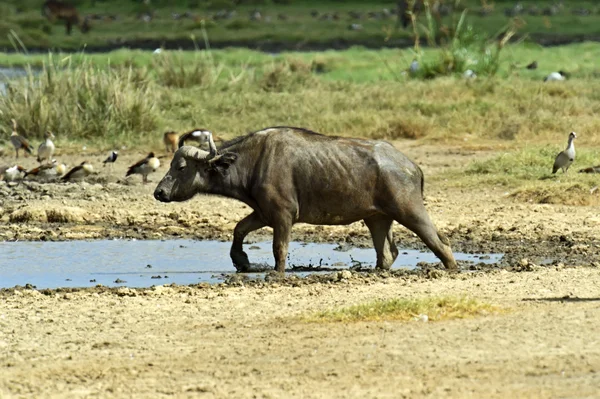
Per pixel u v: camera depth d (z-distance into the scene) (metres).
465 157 74.38
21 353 28.64
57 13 186.38
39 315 33.19
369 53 152.75
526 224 50.78
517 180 61.78
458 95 95.88
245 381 25.48
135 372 26.55
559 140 79.38
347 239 48.94
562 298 33.50
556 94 97.19
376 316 31.27
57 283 39.75
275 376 25.80
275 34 186.75
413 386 24.73
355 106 93.38
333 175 40.31
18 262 43.84
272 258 44.81
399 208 40.38
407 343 28.20
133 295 36.22
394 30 189.12
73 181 66.00
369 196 40.50
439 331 29.33
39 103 84.38
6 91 90.44
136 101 85.81
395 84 105.44
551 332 28.86
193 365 27.03
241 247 42.31
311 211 40.84
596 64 133.00
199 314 33.03
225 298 35.41
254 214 41.91
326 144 40.78
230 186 41.44
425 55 140.25
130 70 89.25
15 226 51.97
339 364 26.56
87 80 86.75
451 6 195.00
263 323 31.38
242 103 93.75
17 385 25.59
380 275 39.50
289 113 89.62
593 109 90.44
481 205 56.25
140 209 56.69
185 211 55.75
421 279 38.28
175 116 89.81
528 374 25.42
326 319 31.23
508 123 82.62
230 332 30.39
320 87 107.56
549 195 56.91
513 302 33.06
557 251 44.78
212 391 24.77
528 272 39.22
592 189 57.28
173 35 186.75
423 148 78.81
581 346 27.45
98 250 46.66
